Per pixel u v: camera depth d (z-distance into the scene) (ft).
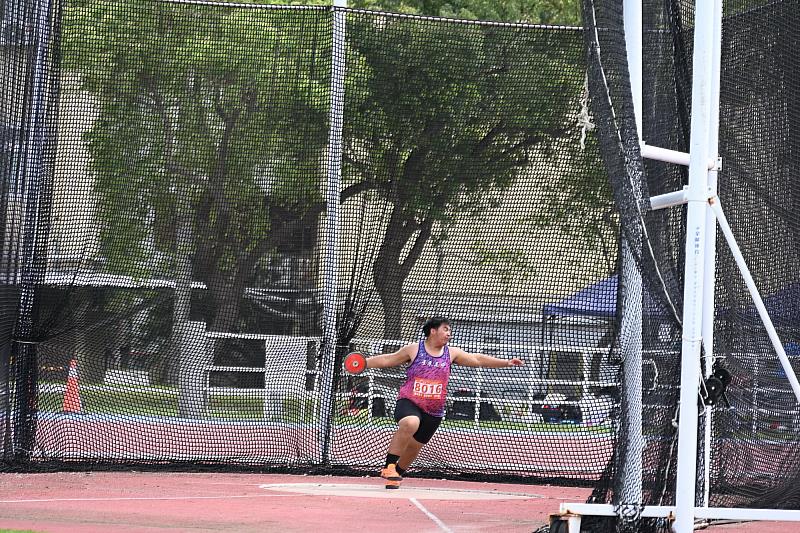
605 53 53.06
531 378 83.92
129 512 66.33
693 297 54.03
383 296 83.30
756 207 65.72
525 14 186.19
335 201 82.64
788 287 65.72
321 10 82.58
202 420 82.23
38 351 79.41
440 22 83.25
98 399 80.89
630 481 54.39
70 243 79.56
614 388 81.82
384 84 83.10
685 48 65.62
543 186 83.05
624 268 56.18
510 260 83.51
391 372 83.15
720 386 55.83
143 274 81.10
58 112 79.25
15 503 68.95
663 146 65.10
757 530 65.82
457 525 64.59
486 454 86.17
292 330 82.89
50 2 78.74
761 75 66.33
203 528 60.18
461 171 83.25
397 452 74.18
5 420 78.59
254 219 82.48
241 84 82.38
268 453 82.48
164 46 81.41
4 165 76.64
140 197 80.94
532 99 82.84
